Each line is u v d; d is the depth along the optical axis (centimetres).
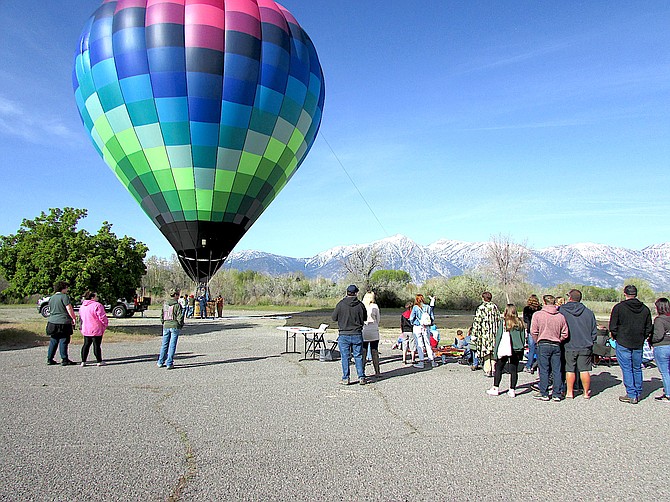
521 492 396
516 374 760
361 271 4672
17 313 2884
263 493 386
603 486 410
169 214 1856
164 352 993
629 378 725
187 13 1708
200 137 1725
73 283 1571
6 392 740
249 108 1752
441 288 4247
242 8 1784
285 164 1966
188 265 1981
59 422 577
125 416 606
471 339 1038
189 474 423
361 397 737
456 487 403
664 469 451
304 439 525
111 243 1670
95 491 386
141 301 2781
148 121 1705
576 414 652
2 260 1616
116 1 1792
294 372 954
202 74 1675
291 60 1850
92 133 1866
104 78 1709
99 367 982
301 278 5888
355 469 439
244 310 3847
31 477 412
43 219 1669
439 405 693
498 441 528
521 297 4738
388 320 2627
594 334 761
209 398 714
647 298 5197
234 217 1900
